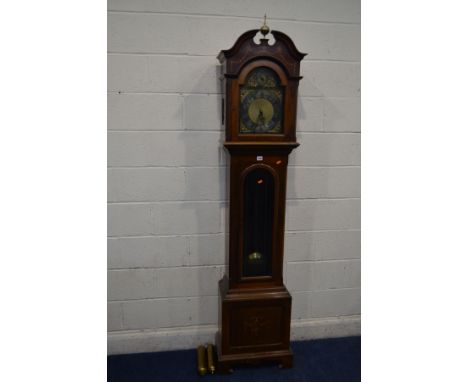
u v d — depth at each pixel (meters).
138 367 1.86
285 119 1.58
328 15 1.81
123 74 1.73
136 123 1.78
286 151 1.63
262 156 1.62
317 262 2.05
